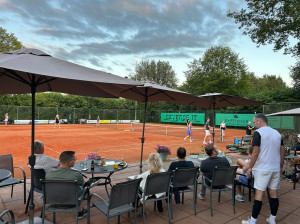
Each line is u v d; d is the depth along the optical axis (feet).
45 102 126.93
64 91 18.04
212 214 13.87
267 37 61.52
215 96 25.94
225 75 125.08
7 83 14.99
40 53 11.18
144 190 12.12
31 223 11.27
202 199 16.48
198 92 133.59
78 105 137.39
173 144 47.62
